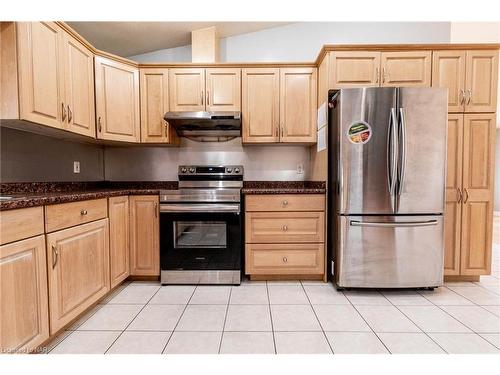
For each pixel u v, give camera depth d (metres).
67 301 1.66
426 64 2.42
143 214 2.51
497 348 1.58
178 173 3.13
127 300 2.19
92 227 1.92
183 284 2.51
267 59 3.17
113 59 2.55
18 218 1.31
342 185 2.28
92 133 2.37
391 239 2.28
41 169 2.25
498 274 2.75
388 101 2.21
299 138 2.81
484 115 2.40
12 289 1.28
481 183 2.42
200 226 2.54
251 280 2.61
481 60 2.39
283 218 2.52
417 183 2.25
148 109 2.78
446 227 2.44
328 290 2.38
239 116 2.60
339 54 2.46
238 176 3.12
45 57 1.77
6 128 1.92
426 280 2.30
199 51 2.92
